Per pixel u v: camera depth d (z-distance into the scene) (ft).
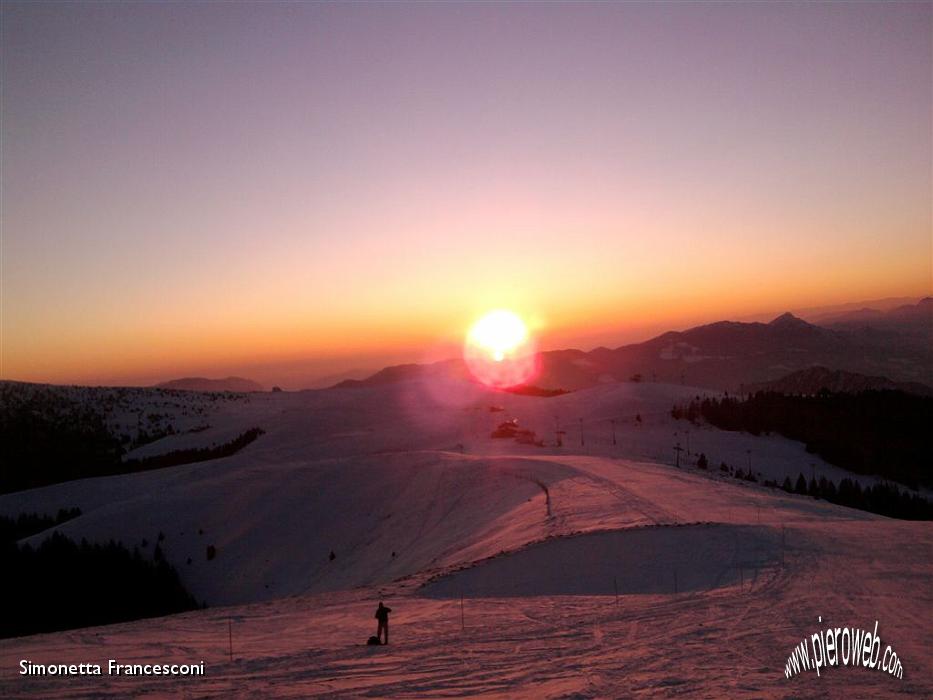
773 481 293.23
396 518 222.89
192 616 97.66
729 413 435.94
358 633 69.82
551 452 350.84
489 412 525.34
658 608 73.10
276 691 47.83
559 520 144.25
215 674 52.95
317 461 313.73
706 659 53.83
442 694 46.47
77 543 226.38
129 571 178.60
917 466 347.97
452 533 179.01
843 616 66.23
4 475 409.08
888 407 422.82
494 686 48.19
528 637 63.52
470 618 73.72
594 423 456.86
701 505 150.92
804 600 73.15
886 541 102.83
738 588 80.59
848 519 136.36
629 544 107.14
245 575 204.44
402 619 76.43
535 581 93.91
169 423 653.30
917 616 65.92
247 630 74.95
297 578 196.03
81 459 462.60
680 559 97.60
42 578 162.71
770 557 95.04
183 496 270.05
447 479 246.47
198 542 232.53
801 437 395.55
